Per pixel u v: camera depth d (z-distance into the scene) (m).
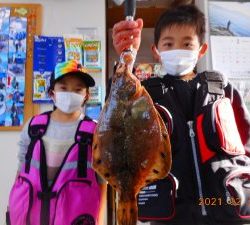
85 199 1.23
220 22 2.45
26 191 1.24
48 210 1.21
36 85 2.25
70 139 1.34
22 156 1.38
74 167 1.27
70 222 1.19
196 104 1.13
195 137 1.09
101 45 2.37
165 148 0.87
